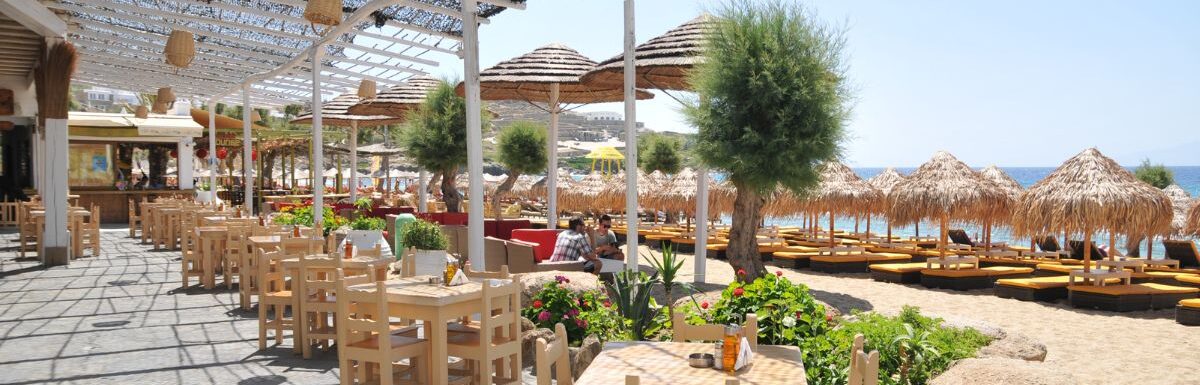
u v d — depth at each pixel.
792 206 17.64
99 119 23.08
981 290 13.38
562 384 3.77
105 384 5.90
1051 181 12.94
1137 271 14.10
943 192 14.62
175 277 11.80
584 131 70.81
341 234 13.77
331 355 6.91
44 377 6.08
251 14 11.76
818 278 14.69
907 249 17.81
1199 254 17.08
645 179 25.30
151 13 12.02
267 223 14.77
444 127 19.31
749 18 10.38
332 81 18.64
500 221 15.38
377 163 47.81
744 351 3.95
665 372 3.85
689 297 7.99
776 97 10.09
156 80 20.78
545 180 31.36
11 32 13.22
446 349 5.23
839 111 10.33
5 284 10.95
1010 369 4.64
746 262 11.16
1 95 20.27
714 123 10.49
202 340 7.46
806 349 5.61
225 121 25.52
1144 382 7.30
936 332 6.07
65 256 13.23
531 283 7.75
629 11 9.25
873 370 3.43
